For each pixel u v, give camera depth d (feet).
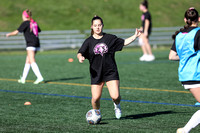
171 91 102.78
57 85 116.47
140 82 121.29
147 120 66.64
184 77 53.88
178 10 417.69
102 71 61.93
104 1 413.39
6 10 369.09
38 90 106.11
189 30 54.75
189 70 53.42
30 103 84.64
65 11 386.73
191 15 54.85
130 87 110.93
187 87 53.98
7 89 108.27
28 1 396.98
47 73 150.10
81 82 123.03
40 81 119.96
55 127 61.26
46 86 114.21
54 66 177.17
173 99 90.07
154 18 390.42
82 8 395.55
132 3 417.49
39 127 61.36
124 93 100.07
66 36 309.01
